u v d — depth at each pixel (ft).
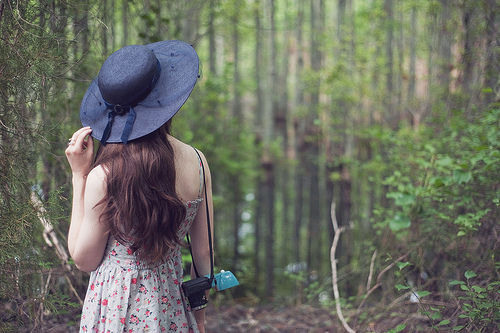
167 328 4.59
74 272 7.96
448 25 15.19
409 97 21.65
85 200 4.27
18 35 6.19
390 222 9.89
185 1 15.84
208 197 4.88
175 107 4.36
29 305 6.73
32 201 6.59
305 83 28.25
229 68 24.13
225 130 27.30
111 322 4.35
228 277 5.11
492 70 10.92
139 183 4.19
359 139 22.45
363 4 27.17
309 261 22.66
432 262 9.86
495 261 8.00
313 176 28.32
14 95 6.37
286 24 32.04
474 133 10.04
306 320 11.31
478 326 6.69
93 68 9.07
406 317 8.60
